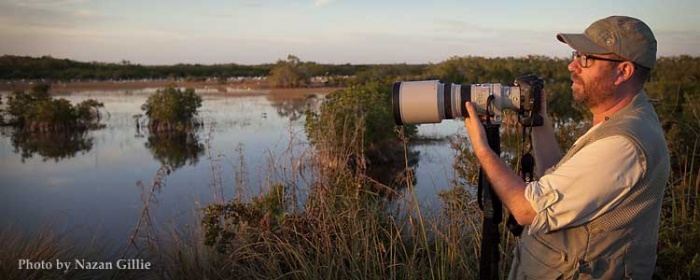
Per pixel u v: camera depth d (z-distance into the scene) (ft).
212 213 14.17
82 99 117.80
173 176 37.47
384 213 14.84
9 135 64.44
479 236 12.01
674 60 83.76
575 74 6.32
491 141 7.34
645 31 5.84
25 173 40.65
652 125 5.78
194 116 75.36
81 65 272.51
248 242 13.91
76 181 37.35
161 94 67.31
